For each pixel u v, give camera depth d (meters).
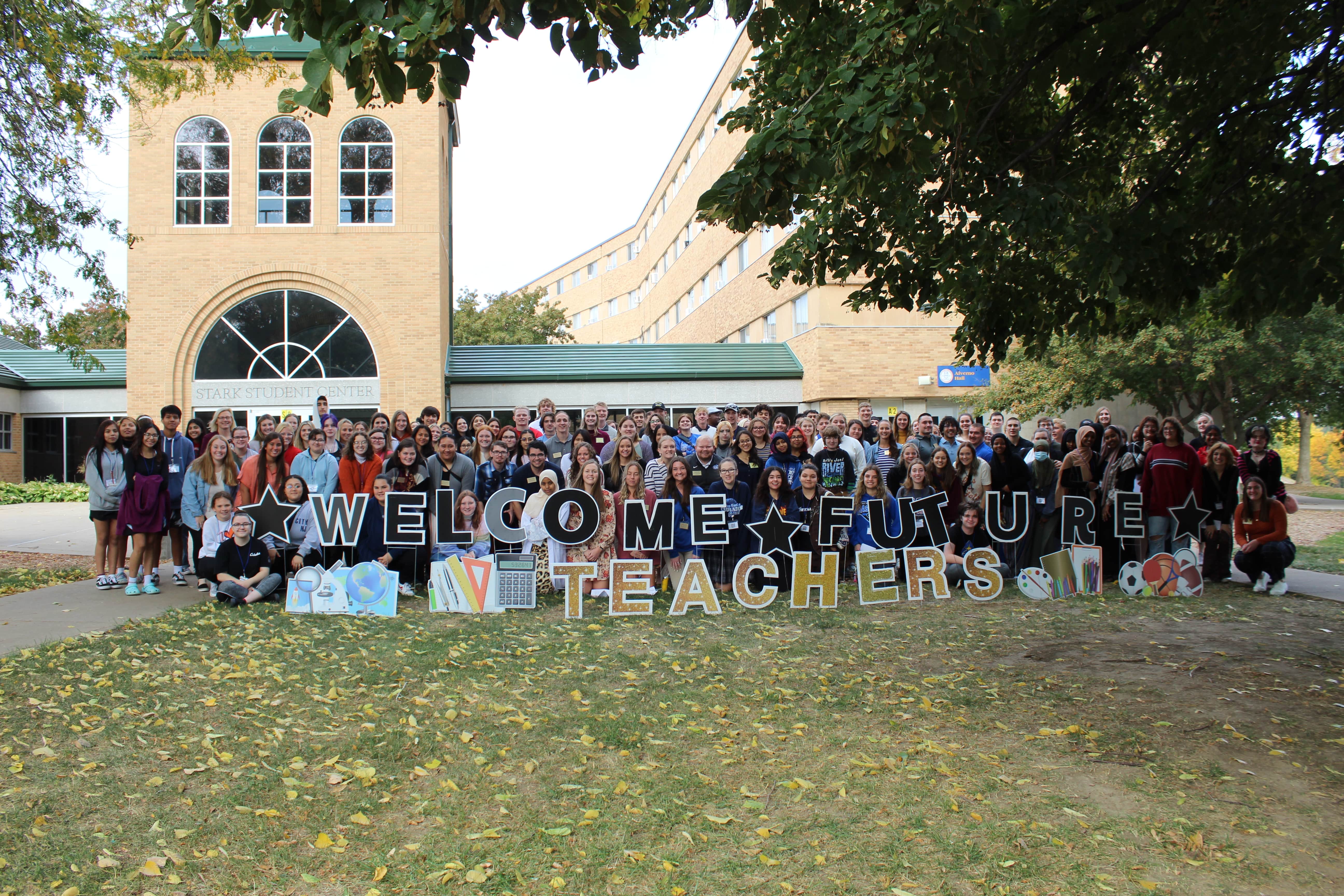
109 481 9.16
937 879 3.26
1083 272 6.36
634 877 3.27
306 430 9.64
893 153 4.82
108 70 10.77
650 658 6.42
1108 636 7.26
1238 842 3.59
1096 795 4.04
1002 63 5.90
